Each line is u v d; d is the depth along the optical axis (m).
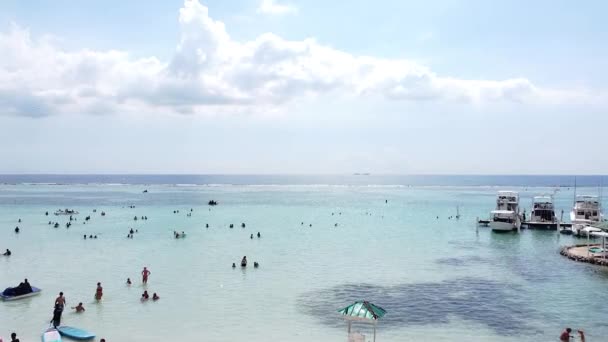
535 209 95.81
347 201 174.50
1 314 37.12
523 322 35.19
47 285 45.97
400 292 43.38
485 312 37.50
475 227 94.12
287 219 109.31
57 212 117.56
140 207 139.50
